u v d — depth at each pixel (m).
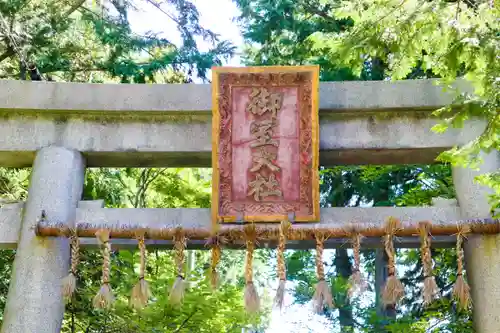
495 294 5.89
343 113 6.68
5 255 9.69
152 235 5.95
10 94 6.71
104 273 5.81
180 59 11.02
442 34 5.27
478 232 5.89
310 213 6.11
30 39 9.72
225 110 6.39
